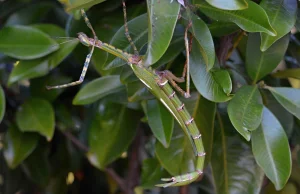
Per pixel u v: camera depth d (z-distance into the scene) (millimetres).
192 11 522
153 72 530
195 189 734
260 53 560
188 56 527
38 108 640
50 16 742
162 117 569
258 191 584
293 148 625
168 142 562
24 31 612
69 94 709
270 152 541
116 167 783
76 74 709
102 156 644
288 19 517
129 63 529
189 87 557
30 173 706
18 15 716
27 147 656
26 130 628
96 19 632
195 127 548
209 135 570
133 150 732
